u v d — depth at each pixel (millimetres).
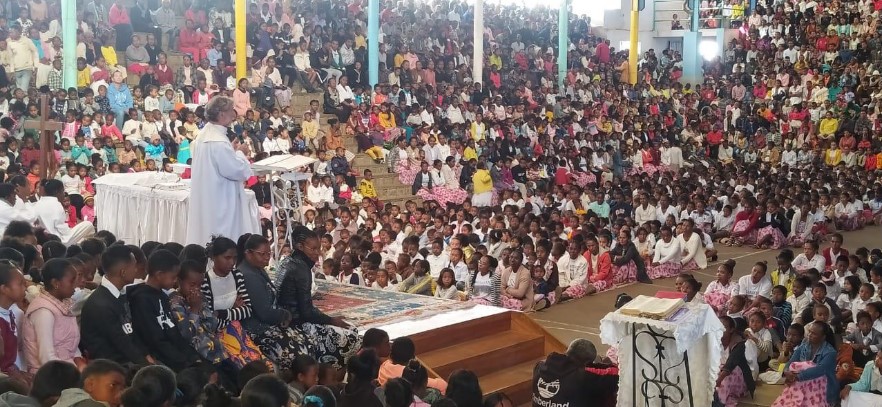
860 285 10250
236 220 7938
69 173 13773
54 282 5219
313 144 17750
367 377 5238
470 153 19703
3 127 14227
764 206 16547
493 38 27172
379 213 14898
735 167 22250
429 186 18375
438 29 25734
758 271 10484
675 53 30234
